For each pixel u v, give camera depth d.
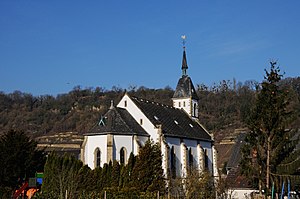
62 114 185.88
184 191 52.28
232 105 163.50
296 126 50.78
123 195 49.75
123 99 70.06
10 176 54.47
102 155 61.31
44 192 47.59
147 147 55.59
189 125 79.88
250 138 44.03
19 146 55.66
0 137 58.28
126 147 62.53
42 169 58.19
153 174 54.56
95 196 48.22
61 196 42.50
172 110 80.44
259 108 43.81
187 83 86.56
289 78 140.00
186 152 71.50
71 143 141.75
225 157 112.50
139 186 53.12
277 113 42.94
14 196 51.28
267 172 42.66
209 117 159.00
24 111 188.50
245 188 53.88
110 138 60.97
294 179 42.38
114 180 54.34
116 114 64.75
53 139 150.38
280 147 42.78
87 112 182.00
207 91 183.12
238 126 142.25
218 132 140.75
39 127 172.12
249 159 44.12
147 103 73.50
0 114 182.88
